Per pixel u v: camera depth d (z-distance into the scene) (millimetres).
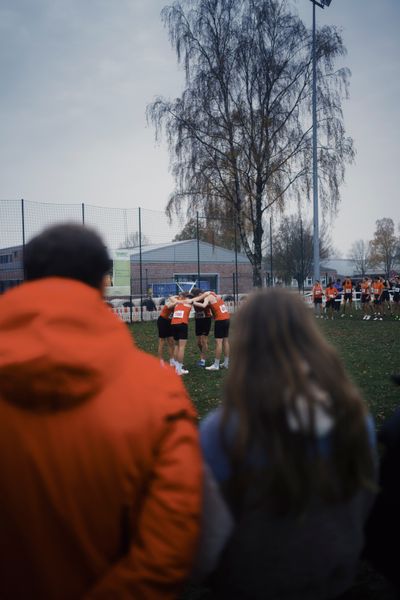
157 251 36156
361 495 1347
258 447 1211
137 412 1212
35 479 1158
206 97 23094
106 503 1185
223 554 1330
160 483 1199
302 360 1282
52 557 1188
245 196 25391
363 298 23672
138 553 1177
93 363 1134
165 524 1165
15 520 1177
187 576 1242
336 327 18406
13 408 1166
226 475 1275
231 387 1304
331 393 1263
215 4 23109
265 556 1271
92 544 1194
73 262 1310
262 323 1336
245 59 22828
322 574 1300
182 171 23953
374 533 1702
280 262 47594
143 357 1392
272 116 23578
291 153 23938
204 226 24594
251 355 1314
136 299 26891
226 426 1278
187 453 1236
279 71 23188
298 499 1190
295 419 1196
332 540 1282
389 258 84188
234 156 23578
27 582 1212
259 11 22859
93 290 1311
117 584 1153
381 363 10227
